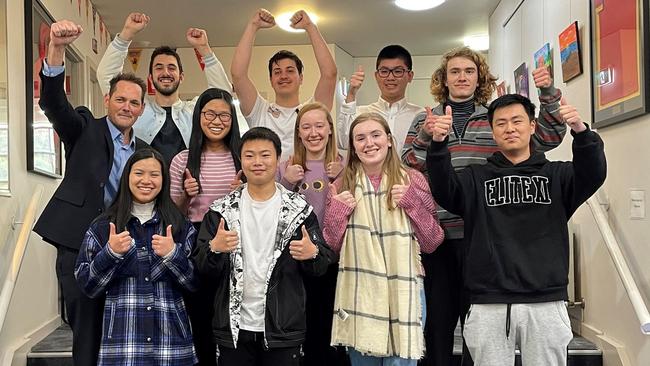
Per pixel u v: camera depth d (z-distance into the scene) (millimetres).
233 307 1919
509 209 1913
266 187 2029
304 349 2285
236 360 1942
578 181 1831
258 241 1982
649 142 2225
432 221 2047
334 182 2223
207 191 2221
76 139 2166
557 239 1883
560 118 2068
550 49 3424
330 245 2082
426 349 2225
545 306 1851
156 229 2002
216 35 5605
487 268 1896
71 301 2055
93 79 4699
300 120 2297
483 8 4922
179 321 1967
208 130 2240
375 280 1980
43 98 2027
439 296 2209
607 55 2553
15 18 2656
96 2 4516
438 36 5801
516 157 1979
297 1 4668
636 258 2336
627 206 2408
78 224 2084
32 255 2879
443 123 1864
